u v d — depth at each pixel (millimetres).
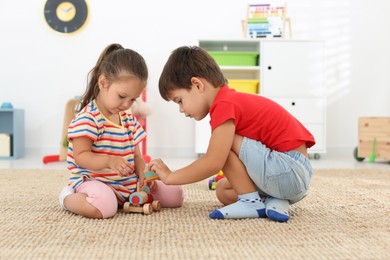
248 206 1078
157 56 3225
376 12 3289
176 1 3225
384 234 920
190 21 3234
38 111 3213
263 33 3070
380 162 2826
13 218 1059
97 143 1176
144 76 1109
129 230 942
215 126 1050
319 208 1208
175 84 1078
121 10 3207
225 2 3236
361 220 1058
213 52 2939
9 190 1508
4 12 3193
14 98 3207
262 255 767
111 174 1195
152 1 3217
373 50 3271
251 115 1086
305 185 1096
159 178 1155
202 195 1451
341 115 3293
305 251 792
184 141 3230
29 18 3195
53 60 3207
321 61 2988
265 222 1026
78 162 1135
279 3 3246
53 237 880
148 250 794
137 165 1258
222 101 1063
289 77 2971
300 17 3266
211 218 1066
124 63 1089
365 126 2842
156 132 3215
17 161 2777
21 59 3203
